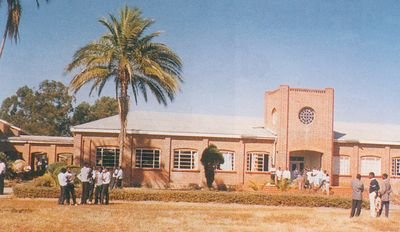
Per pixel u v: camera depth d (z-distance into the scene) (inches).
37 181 1379.2
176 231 784.3
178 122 1953.7
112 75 1610.5
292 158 2009.1
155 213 1018.7
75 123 3260.3
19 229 759.7
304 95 1932.8
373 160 1998.0
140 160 1831.9
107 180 1171.3
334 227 892.6
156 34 1612.9
